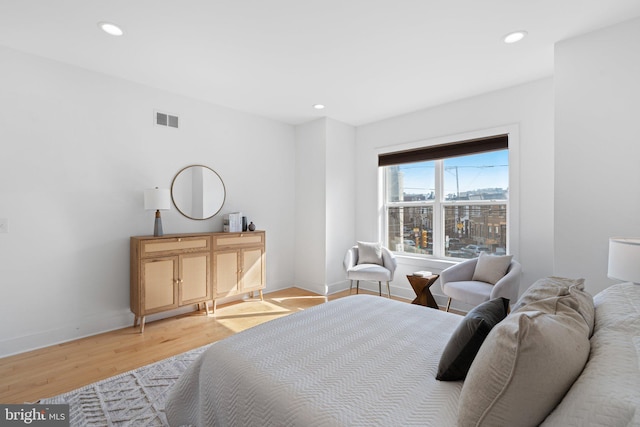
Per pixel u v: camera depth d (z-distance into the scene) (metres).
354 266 4.05
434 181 4.04
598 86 2.23
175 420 1.52
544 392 0.77
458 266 3.30
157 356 2.49
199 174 3.69
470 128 3.57
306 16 2.12
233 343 1.49
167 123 3.43
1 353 2.47
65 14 2.09
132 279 3.08
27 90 2.60
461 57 2.67
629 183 2.12
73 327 2.81
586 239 2.28
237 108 3.99
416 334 1.62
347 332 1.63
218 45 2.49
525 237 3.19
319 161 4.39
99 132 2.97
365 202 4.62
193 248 3.29
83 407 1.84
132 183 3.18
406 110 4.03
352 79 3.11
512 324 0.87
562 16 2.10
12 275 2.54
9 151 2.53
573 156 2.33
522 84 3.21
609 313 1.21
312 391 1.10
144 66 2.85
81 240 2.88
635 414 0.61
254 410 1.14
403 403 1.04
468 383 0.88
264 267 3.95
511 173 3.27
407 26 2.23
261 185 4.32
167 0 1.95
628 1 1.94
